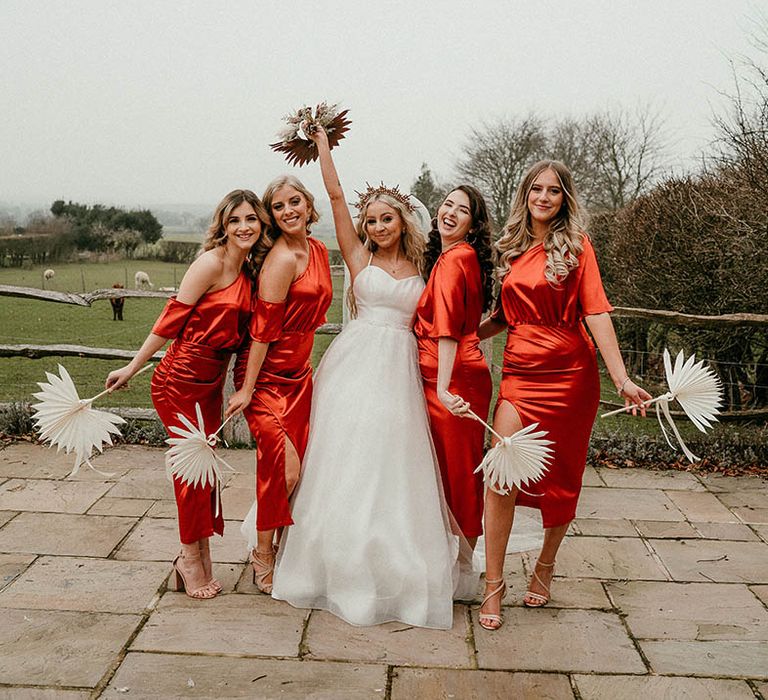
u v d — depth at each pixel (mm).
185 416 2904
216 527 3082
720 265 6371
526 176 2840
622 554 3588
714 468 4926
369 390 2926
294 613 2914
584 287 2730
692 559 3539
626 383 2689
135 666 2539
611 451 5086
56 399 2711
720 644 2756
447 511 2998
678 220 6953
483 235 3000
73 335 11859
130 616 2883
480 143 25297
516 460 2615
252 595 3070
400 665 2578
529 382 2783
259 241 2859
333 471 2891
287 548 2982
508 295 2832
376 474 2852
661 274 7254
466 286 2865
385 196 3023
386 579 2836
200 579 3053
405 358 2992
